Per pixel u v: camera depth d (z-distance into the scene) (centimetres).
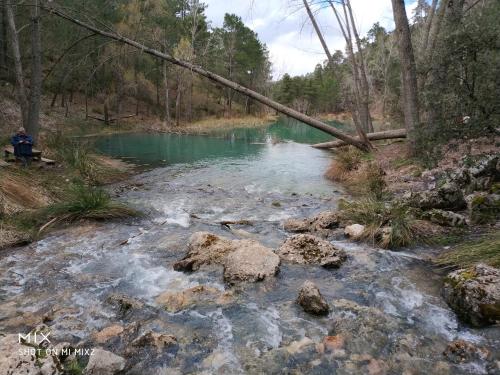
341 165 1269
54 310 410
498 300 372
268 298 441
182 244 621
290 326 384
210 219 782
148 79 4372
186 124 4012
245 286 467
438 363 323
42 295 450
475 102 619
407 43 1160
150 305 425
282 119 5922
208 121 4459
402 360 329
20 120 2161
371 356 335
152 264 543
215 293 449
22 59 2302
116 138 2569
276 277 491
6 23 2161
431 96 679
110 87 3731
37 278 494
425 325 380
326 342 355
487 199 653
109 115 3488
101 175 1169
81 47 2453
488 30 598
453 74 639
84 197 761
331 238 643
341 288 464
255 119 5091
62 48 2409
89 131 2814
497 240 518
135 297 445
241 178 1252
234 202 929
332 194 1023
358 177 1137
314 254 546
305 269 518
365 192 971
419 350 341
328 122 5553
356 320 390
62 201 841
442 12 1306
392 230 595
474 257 493
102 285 477
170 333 371
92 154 1431
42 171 1015
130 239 643
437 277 482
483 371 310
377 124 3828
